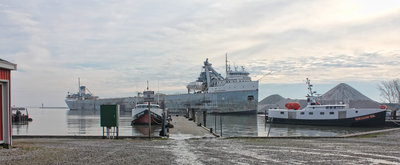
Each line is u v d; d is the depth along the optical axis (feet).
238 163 43.29
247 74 428.56
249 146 63.21
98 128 178.70
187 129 130.11
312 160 45.73
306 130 165.27
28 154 49.29
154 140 79.10
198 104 429.38
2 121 55.52
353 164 42.68
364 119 176.24
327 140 77.15
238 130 164.55
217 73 464.24
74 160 44.47
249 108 379.35
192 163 43.27
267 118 232.32
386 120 189.67
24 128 190.60
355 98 370.94
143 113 187.11
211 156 49.47
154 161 44.57
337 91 393.70
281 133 147.54
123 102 564.30
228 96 390.83
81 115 411.95
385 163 43.52
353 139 79.61
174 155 50.26
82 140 77.66
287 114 209.05
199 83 469.57
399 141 74.13
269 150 56.80
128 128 163.43
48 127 195.52
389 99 382.63
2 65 53.06
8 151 52.11
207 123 225.56
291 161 44.88
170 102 483.51
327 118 188.75
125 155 49.70
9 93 55.98
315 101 202.49
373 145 65.05
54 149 55.62
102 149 56.75
